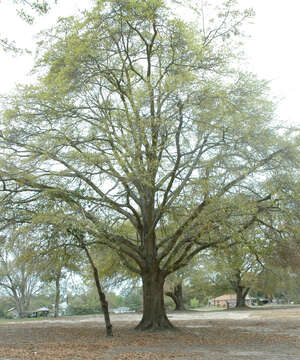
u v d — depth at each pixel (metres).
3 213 15.71
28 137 16.64
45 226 14.79
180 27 15.80
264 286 44.38
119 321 27.83
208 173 15.29
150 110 16.19
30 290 51.44
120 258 20.97
